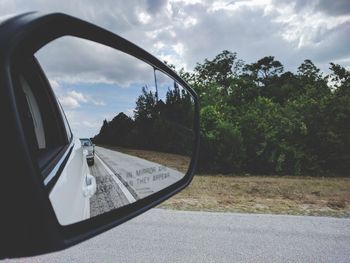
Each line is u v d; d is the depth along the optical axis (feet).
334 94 82.74
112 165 4.08
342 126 79.41
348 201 28.17
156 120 4.92
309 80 225.76
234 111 88.02
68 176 3.92
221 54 200.85
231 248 14.71
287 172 75.61
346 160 78.23
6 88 1.84
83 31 3.40
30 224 1.87
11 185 1.84
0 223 1.85
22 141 1.86
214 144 73.56
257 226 18.07
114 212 3.37
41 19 2.24
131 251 14.08
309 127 79.41
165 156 5.05
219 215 20.27
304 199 29.50
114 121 4.26
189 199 26.45
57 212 2.74
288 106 87.20
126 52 4.37
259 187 39.29
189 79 94.73
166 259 13.38
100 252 13.89
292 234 16.83
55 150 5.14
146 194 4.20
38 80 4.80
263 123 76.54
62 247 2.08
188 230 17.01
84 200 4.01
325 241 15.84
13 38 1.95
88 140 5.18
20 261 12.41
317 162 77.15
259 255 14.02
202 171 74.02
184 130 5.71
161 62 5.24
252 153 76.23
